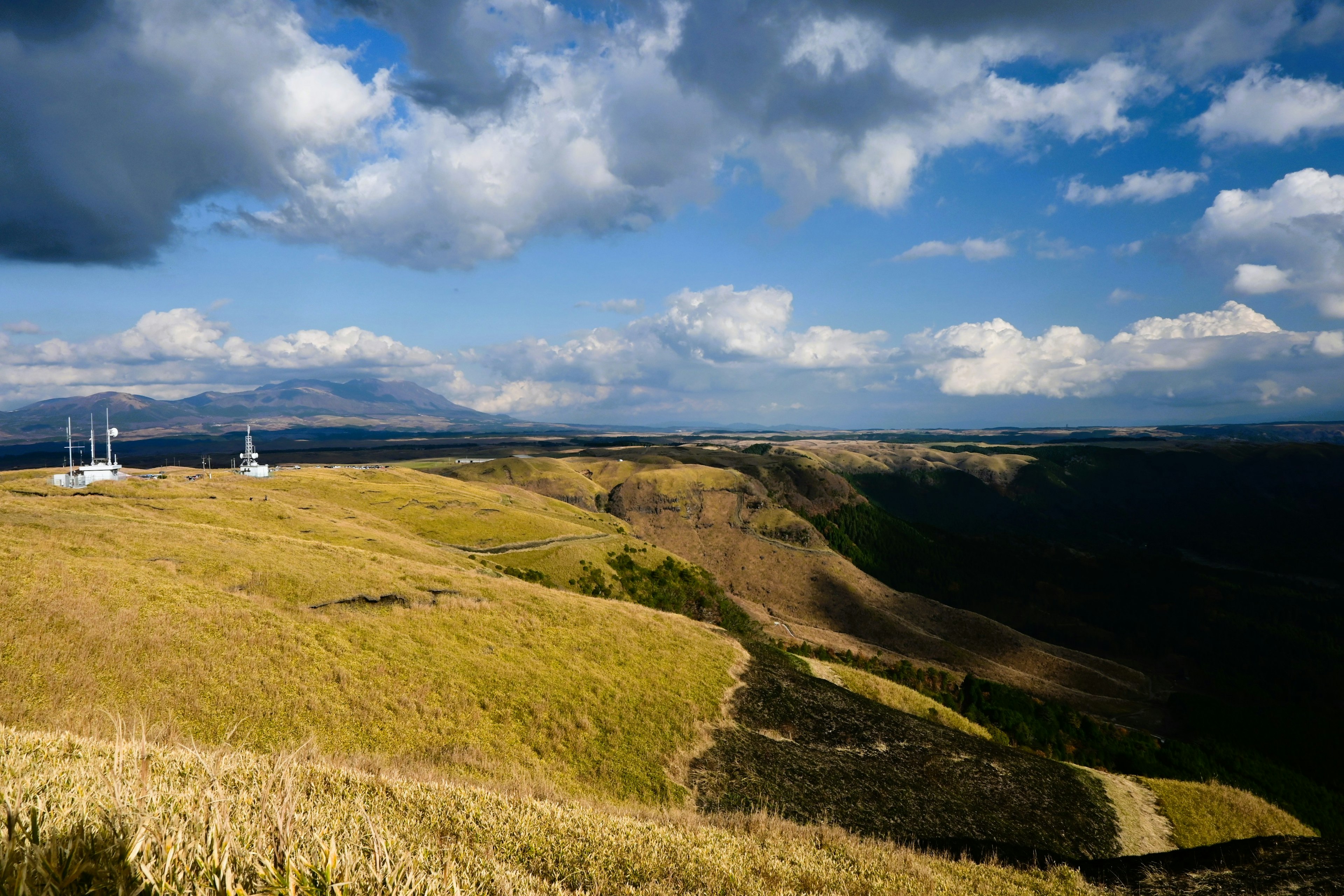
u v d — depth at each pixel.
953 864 15.99
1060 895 14.27
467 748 25.38
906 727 40.19
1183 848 32.09
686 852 10.92
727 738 33.50
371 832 4.72
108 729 17.66
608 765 28.12
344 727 23.66
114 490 70.88
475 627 36.16
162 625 24.73
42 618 22.30
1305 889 14.28
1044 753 96.81
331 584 35.38
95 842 3.31
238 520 66.88
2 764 6.68
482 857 7.53
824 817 27.88
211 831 3.64
